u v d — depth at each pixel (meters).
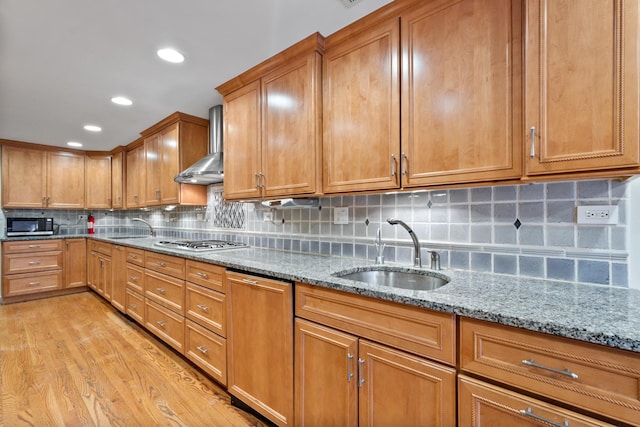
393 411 1.07
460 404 0.92
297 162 1.74
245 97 2.07
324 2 1.37
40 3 1.37
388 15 1.39
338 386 1.24
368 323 1.14
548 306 0.91
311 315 1.34
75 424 1.59
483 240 1.42
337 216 1.99
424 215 1.61
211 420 1.64
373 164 1.44
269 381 1.52
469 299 0.99
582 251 1.19
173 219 3.76
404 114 1.34
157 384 1.97
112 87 2.26
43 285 3.93
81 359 2.29
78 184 4.30
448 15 1.22
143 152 3.53
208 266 1.94
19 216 4.11
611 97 0.88
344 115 1.56
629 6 0.86
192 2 1.38
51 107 2.64
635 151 0.85
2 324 3.03
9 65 1.93
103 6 1.40
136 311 2.85
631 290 1.09
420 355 1.01
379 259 1.71
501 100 1.10
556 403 0.78
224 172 2.22
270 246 2.46
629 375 0.69
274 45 1.72
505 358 0.85
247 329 1.65
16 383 1.96
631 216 1.10
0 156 3.79
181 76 2.09
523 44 1.05
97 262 3.88
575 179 1.02
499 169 1.10
